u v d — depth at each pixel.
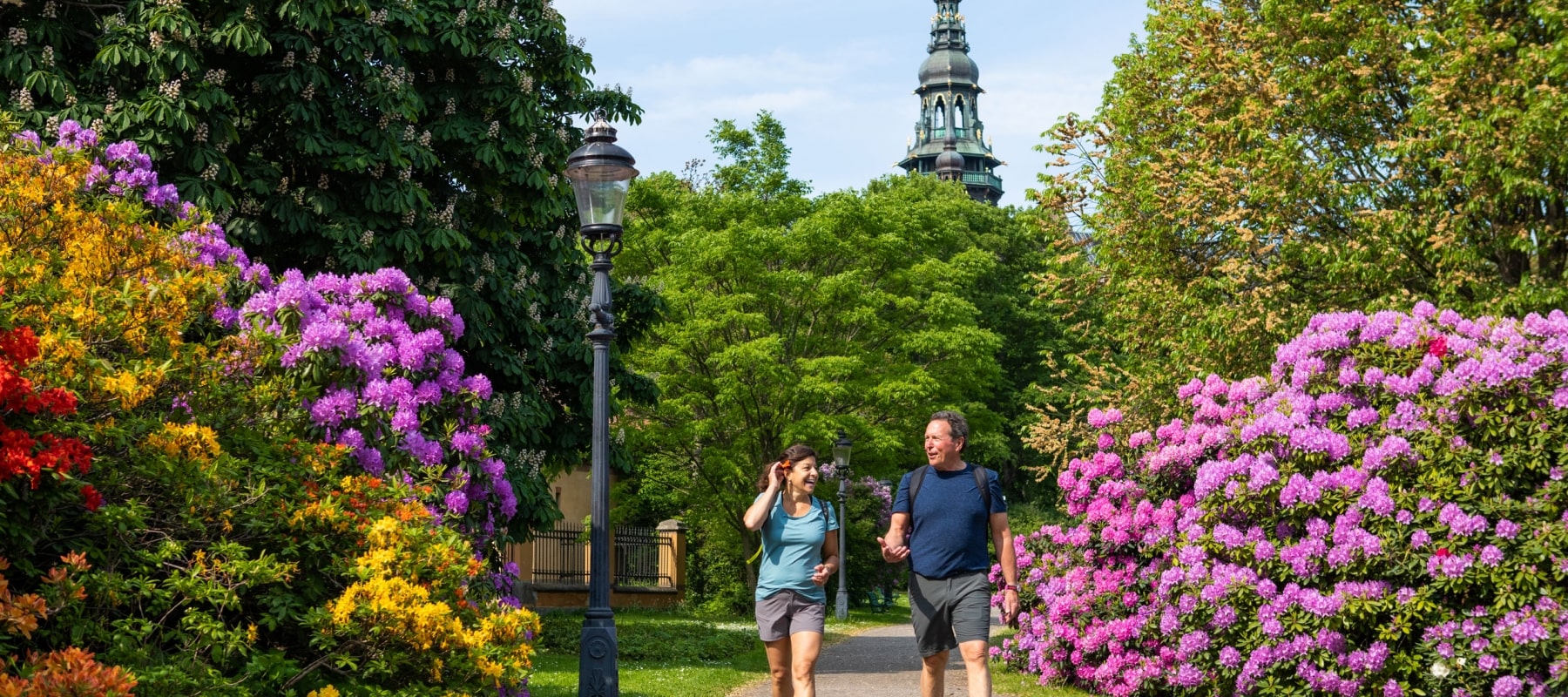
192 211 8.98
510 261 15.88
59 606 4.93
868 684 13.28
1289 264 15.15
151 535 5.89
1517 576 8.20
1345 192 14.09
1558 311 9.05
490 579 9.71
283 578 5.65
